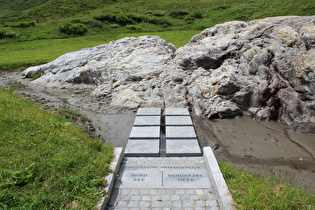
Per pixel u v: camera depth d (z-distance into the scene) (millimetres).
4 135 5477
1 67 16375
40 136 5711
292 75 8016
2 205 3547
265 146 6496
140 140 6355
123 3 46781
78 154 5027
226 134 7234
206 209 3971
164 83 10172
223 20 30516
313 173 5301
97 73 12086
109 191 4242
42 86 13016
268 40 9281
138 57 11812
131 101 9789
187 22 32844
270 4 31562
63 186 4125
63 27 28922
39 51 21531
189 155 5645
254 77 8758
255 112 8312
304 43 8070
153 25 31812
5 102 7879
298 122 7664
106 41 24906
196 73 9922
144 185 4574
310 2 27797
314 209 3738
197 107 8914
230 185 4344
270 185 4426
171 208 3996
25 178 4148
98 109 9500
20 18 40281
